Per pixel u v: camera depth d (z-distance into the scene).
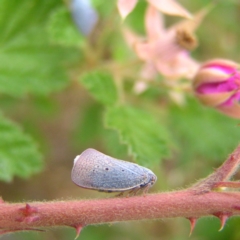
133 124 0.07
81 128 0.10
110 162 0.05
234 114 0.07
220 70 0.07
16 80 0.08
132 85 0.09
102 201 0.05
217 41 0.11
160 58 0.08
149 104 0.09
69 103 0.10
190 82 0.08
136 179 0.05
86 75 0.08
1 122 0.07
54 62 0.08
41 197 0.11
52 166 0.11
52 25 0.08
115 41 0.09
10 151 0.07
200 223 0.09
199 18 0.08
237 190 0.05
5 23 0.08
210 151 0.09
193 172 0.10
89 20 0.08
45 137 0.11
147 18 0.08
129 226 0.10
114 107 0.07
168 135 0.08
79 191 0.11
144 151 0.07
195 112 0.09
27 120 0.10
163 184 0.10
